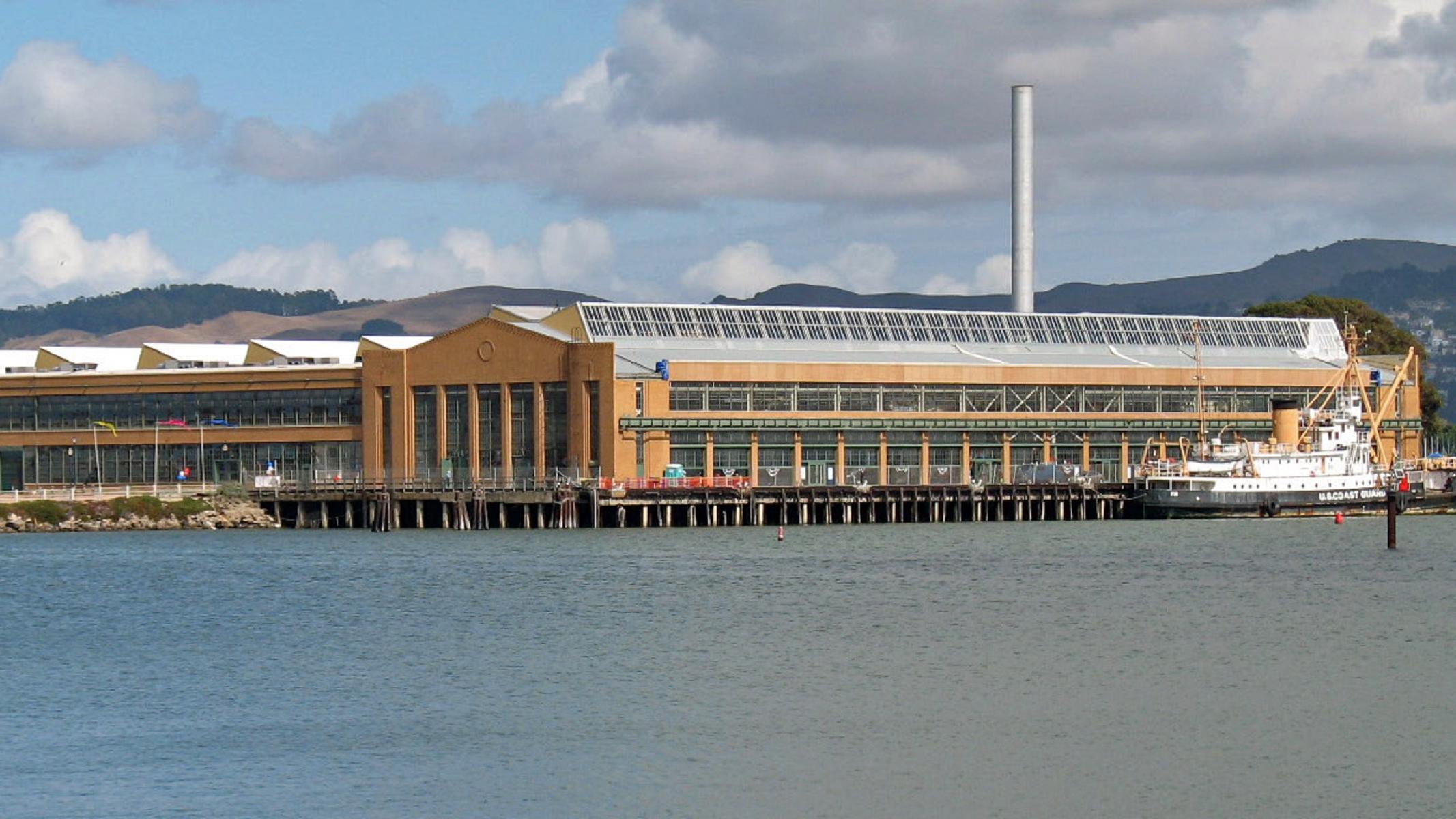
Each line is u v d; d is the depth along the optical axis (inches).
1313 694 3878.0
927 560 6727.4
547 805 3063.5
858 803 3073.3
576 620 5032.0
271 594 5693.9
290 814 3019.2
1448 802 3061.0
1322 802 3063.5
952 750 3400.6
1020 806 3051.2
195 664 4340.6
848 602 5403.5
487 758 3351.4
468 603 5428.2
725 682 4042.8
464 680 4089.6
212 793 3134.8
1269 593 5610.2
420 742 3474.4
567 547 7347.4
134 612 5295.3
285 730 3580.2
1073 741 3464.6
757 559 6752.0
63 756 3380.9
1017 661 4296.3
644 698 3868.1
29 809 3056.1
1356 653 4407.0
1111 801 3073.3
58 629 4953.3
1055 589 5733.3
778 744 3444.9
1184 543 7564.0
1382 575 6127.0
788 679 4072.3
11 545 7800.2
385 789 3157.0
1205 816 2999.5
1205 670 4168.3
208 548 7500.0
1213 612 5147.6
